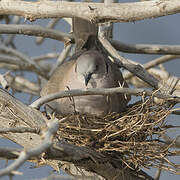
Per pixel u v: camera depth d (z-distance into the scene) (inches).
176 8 320.8
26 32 406.3
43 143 231.5
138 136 376.8
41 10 336.8
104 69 418.6
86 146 359.9
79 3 331.6
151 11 323.3
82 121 378.6
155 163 365.1
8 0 341.1
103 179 382.3
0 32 391.5
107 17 329.4
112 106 414.9
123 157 368.2
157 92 391.2
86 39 439.8
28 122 335.6
